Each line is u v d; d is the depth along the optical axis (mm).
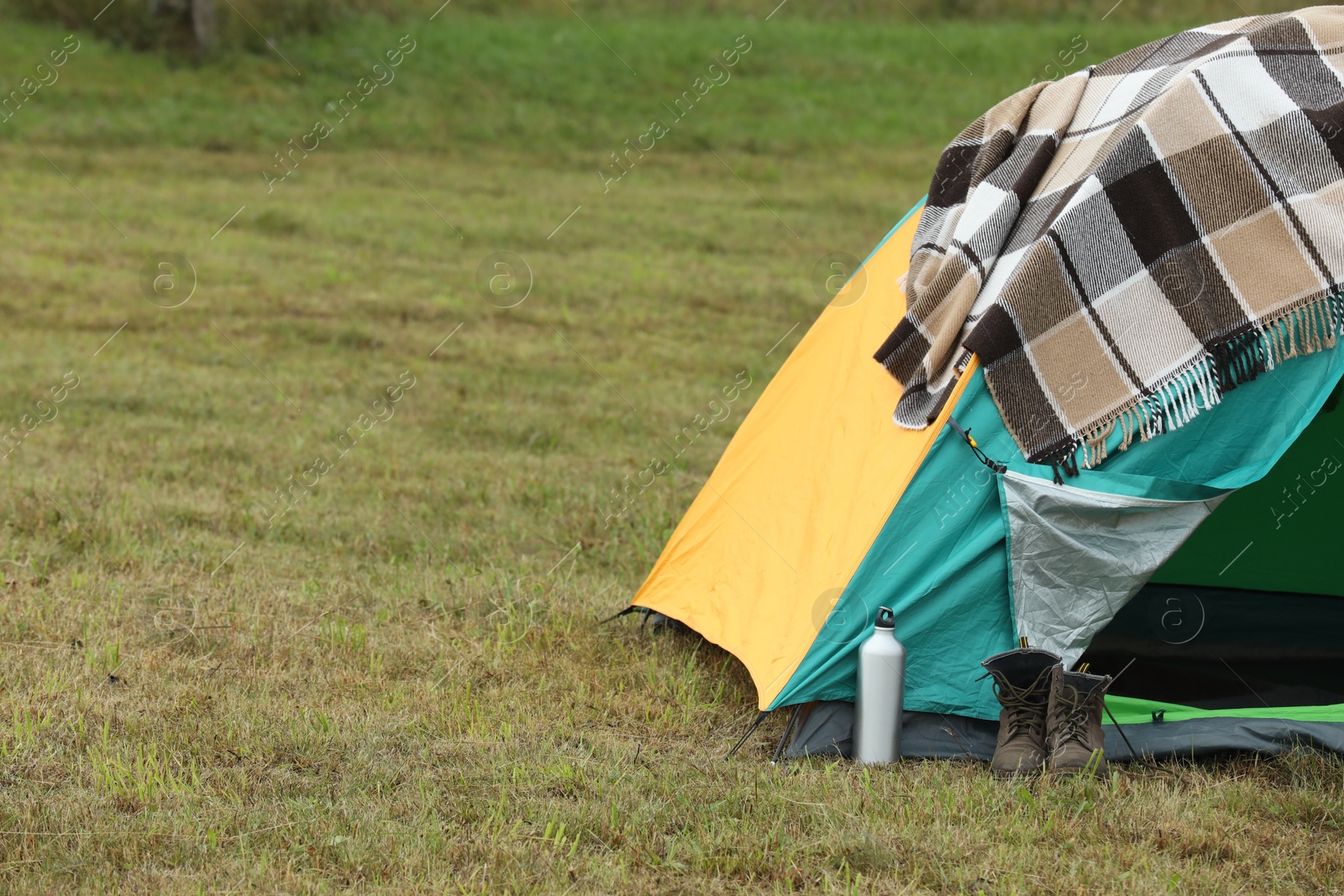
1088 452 9227
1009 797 8664
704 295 29375
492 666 11164
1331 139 9125
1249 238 9133
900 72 50594
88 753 9172
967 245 10148
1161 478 9281
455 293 28641
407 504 15984
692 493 16672
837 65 50969
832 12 57250
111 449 17641
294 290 28234
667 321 27328
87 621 11758
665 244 33594
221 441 18266
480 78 47125
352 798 8617
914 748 9516
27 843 7879
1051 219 9797
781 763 9367
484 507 15930
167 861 7770
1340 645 11812
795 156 42438
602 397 21828
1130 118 10039
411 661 11289
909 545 9539
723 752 9617
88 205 33812
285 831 8109
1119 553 9289
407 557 14242
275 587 12969
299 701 10305
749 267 31828
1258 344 9008
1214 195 9266
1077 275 9414
